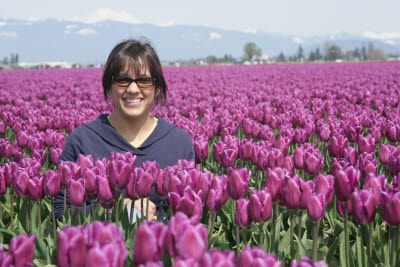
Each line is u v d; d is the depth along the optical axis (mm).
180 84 22922
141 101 4105
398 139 5500
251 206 2518
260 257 1712
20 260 1824
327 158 5637
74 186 2764
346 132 5570
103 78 4242
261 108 9266
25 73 43188
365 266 3004
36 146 4867
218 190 2756
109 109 10344
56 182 2928
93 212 3092
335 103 11242
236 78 29203
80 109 9859
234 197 2750
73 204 2814
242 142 4215
